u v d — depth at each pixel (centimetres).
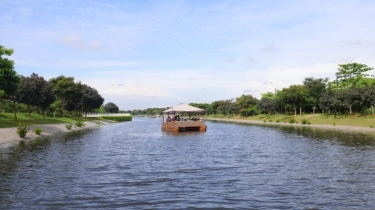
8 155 2691
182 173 1936
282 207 1247
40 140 4153
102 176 1845
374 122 6631
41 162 2336
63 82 9381
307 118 9512
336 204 1283
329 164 2209
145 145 3716
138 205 1278
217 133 5912
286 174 1884
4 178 1773
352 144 3447
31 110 9088
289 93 10419
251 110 14038
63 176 1839
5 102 7875
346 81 10188
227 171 1997
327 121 8169
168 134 5706
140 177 1819
